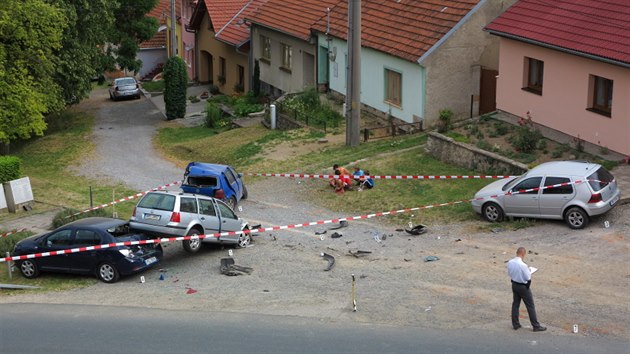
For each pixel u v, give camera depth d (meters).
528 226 29.75
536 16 39.22
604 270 24.98
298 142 47.84
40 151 54.34
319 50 55.66
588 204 28.48
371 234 31.05
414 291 24.44
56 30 46.50
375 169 39.47
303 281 26.06
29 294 26.27
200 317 23.12
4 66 43.81
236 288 25.77
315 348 20.45
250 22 65.12
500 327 21.34
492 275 25.34
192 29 79.75
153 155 51.41
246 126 56.00
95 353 20.75
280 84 62.62
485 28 41.38
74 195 41.00
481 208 31.08
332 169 40.84
